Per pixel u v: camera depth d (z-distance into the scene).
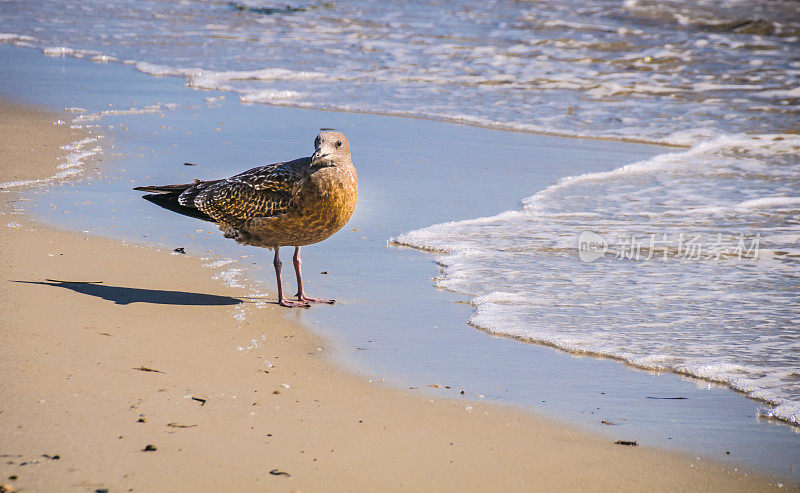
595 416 8.26
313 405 8.26
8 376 8.39
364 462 7.22
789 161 18.77
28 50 30.97
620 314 10.86
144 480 6.73
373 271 12.43
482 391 8.73
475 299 11.31
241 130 20.67
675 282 12.02
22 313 10.00
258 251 13.17
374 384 8.81
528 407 8.40
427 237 13.83
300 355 9.48
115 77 26.92
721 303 11.23
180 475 6.84
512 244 13.58
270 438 7.53
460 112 23.31
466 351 9.74
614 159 19.11
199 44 32.50
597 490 6.93
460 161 18.64
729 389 8.88
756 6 39.84
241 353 9.42
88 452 7.09
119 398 8.09
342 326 10.41
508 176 17.59
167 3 41.53
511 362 9.46
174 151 18.50
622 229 14.37
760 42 33.28
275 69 28.20
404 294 11.54
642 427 8.05
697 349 9.82
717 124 22.27
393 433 7.77
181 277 11.84
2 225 13.40
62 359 8.86
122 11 39.47
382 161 18.48
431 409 8.29
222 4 41.28
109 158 17.77
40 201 14.75
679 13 38.34
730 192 16.56
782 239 13.85
